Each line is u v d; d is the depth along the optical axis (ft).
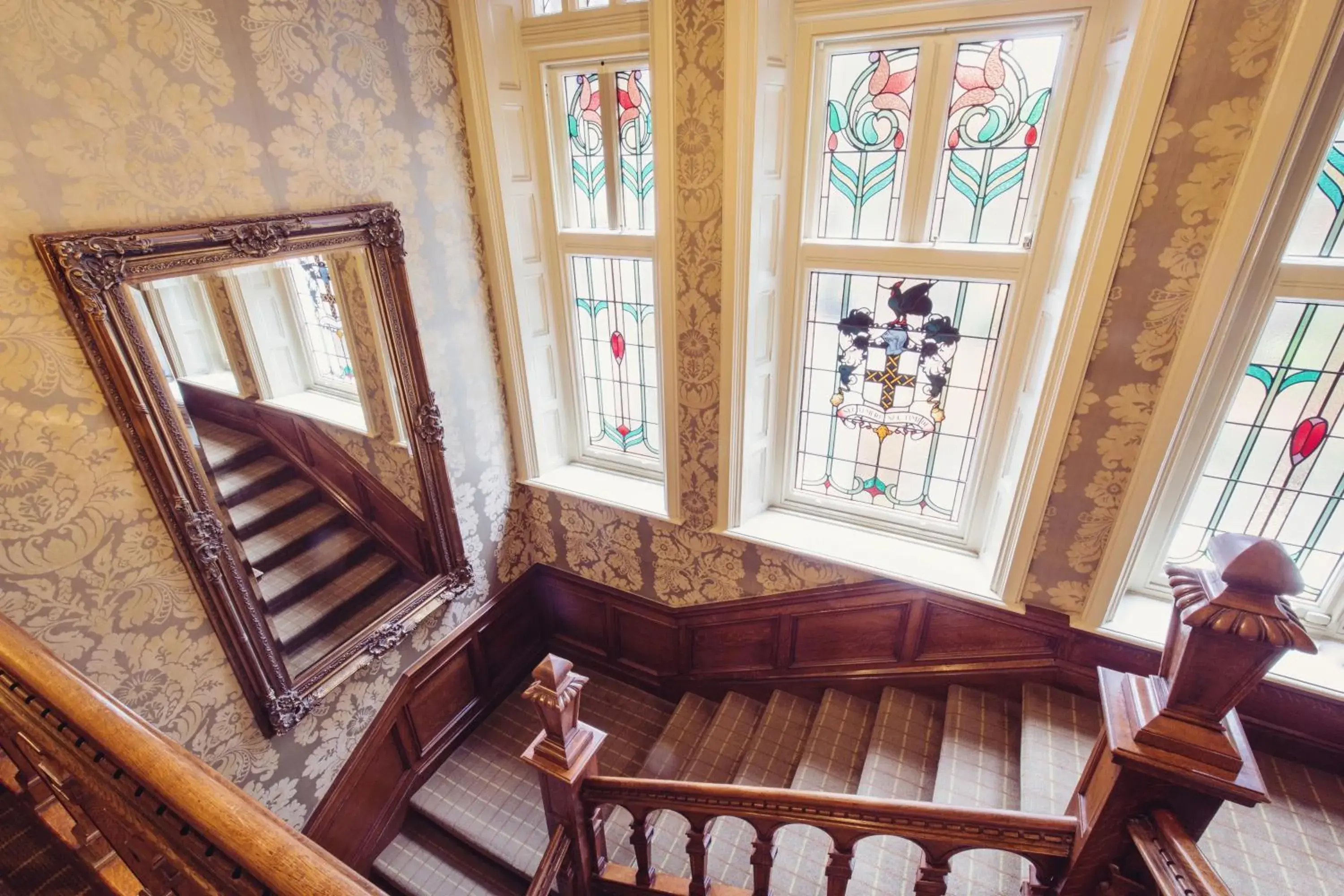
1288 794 5.96
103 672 5.52
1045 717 7.11
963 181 6.73
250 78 5.71
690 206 7.12
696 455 8.48
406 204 7.37
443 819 8.90
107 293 4.97
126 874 4.02
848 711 8.72
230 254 5.72
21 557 4.92
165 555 5.76
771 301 7.80
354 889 2.00
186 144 5.39
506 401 9.40
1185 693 3.23
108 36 4.79
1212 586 3.08
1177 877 3.21
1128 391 5.80
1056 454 6.32
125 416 5.27
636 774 9.45
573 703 5.38
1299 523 6.15
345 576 7.44
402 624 8.18
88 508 5.22
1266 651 2.92
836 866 4.83
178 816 2.34
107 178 4.98
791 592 8.79
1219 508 6.46
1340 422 5.63
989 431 7.46
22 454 4.82
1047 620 7.15
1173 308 5.38
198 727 6.27
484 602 9.90
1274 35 4.41
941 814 4.29
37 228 4.67
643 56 7.45
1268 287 5.38
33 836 4.36
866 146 7.02
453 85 7.61
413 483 8.09
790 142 7.13
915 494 8.34
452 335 8.30
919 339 7.50
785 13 6.47
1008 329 6.93
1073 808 4.09
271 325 6.15
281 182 6.14
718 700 10.31
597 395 9.95
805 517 9.04
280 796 7.23
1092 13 5.55
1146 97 4.92
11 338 4.65
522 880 8.42
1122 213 5.28
